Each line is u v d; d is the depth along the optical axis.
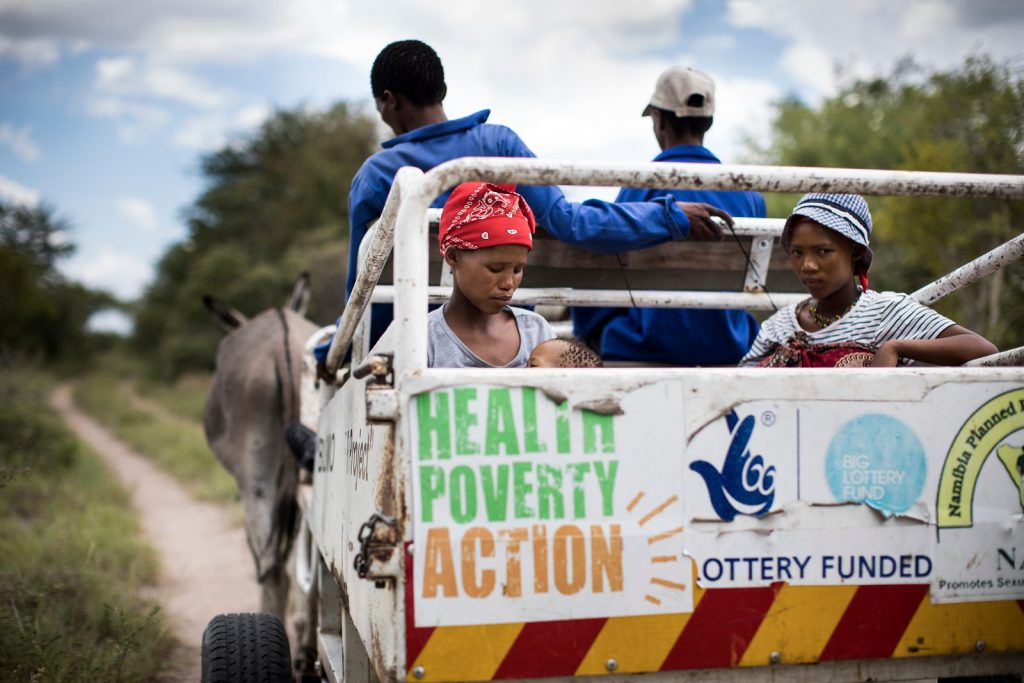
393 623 1.86
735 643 1.96
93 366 51.59
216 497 11.74
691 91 3.71
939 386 2.05
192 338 38.78
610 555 1.92
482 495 1.88
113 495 11.27
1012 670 2.10
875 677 2.04
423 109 3.51
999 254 2.75
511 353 2.59
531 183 1.96
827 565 2.00
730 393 1.97
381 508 1.90
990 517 2.07
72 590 5.70
